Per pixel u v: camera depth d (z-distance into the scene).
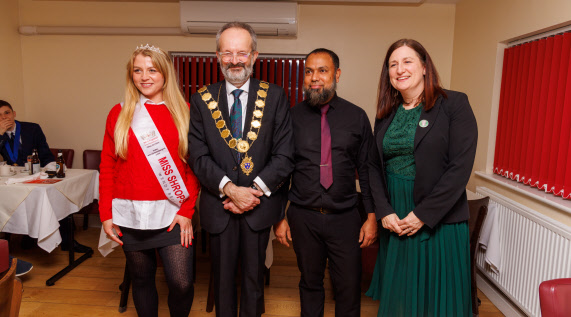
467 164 1.43
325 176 1.70
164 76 1.65
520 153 2.44
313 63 1.71
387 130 1.61
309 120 1.77
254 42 1.59
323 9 3.70
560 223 1.88
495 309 2.41
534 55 2.31
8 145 3.30
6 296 0.95
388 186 1.64
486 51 2.87
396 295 1.61
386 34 3.70
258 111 1.58
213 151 1.56
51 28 3.75
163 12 3.75
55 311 2.29
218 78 3.91
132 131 1.59
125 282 2.27
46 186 2.49
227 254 1.61
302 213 1.78
